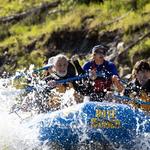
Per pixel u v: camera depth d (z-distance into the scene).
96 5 57.06
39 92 27.17
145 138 24.16
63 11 59.09
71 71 27.12
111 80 27.25
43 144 24.25
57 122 24.16
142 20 49.66
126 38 48.41
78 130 23.91
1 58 55.62
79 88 27.02
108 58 47.06
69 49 52.44
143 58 45.25
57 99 26.88
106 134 23.89
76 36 52.91
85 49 51.16
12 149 24.69
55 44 53.81
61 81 26.72
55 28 54.81
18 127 25.12
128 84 26.62
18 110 27.19
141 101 25.61
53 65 27.42
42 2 63.38
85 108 24.14
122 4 55.00
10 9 65.69
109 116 24.00
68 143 24.08
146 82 26.22
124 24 50.38
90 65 27.77
